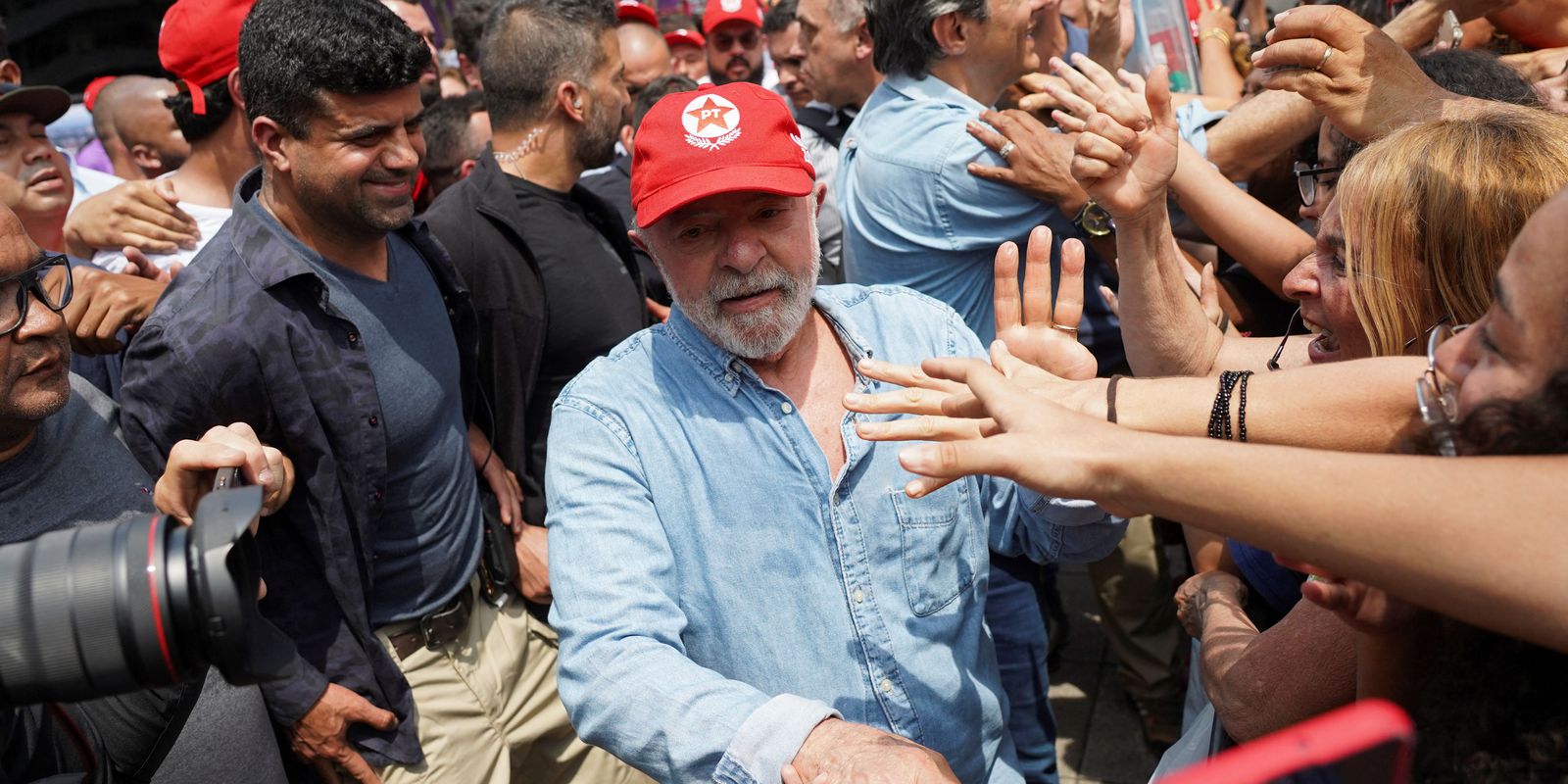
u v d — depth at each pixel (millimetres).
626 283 2969
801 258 1673
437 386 2396
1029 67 2746
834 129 3992
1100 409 1389
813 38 3918
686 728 1419
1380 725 754
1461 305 1364
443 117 4059
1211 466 999
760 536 1680
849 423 1697
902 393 1340
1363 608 1129
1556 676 999
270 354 2061
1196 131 2797
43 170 3178
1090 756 3447
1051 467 1069
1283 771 750
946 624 1740
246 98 2164
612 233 3004
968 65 2691
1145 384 1398
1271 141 2715
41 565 1064
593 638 1545
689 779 1422
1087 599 4328
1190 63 3629
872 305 1862
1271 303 2750
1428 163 1364
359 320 2266
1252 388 1323
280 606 2178
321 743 2174
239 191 2277
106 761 1539
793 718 1381
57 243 3248
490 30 2949
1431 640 1136
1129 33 3486
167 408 2012
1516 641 1019
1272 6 5215
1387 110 1909
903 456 1105
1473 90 1930
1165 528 3463
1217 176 2453
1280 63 1979
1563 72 2145
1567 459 904
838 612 1684
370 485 2205
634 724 1459
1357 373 1264
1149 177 1902
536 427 2885
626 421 1692
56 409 1658
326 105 2094
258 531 2139
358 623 2215
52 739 1415
